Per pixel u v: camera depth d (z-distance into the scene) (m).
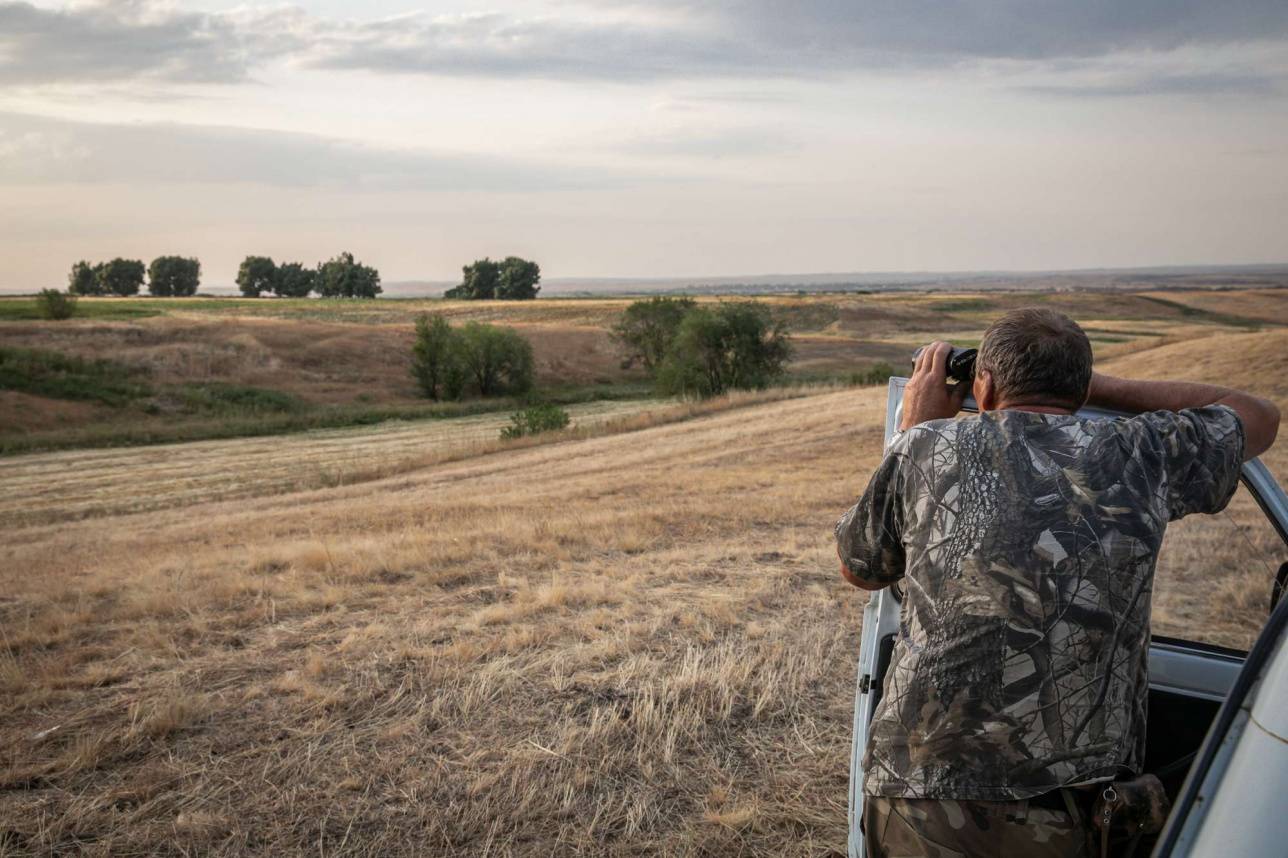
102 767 3.63
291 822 3.20
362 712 4.16
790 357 49.88
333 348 68.06
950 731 1.58
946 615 1.62
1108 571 1.57
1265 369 28.62
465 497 17.08
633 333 70.00
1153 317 119.50
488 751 3.75
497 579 7.07
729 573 7.14
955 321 118.69
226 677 4.68
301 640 5.35
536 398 55.62
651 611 5.87
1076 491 1.61
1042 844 1.53
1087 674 1.55
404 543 8.88
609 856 3.02
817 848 3.07
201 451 35.31
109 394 51.38
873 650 2.41
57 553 12.85
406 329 77.12
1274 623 1.37
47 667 4.80
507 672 4.61
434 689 4.42
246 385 57.53
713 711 4.13
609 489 15.96
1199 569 2.25
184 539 13.26
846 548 1.88
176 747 3.81
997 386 1.83
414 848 3.05
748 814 3.21
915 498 1.73
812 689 4.47
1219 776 1.29
